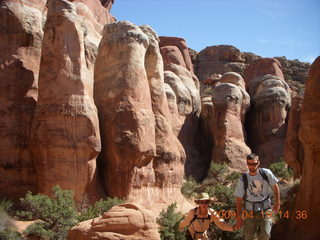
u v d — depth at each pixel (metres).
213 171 26.86
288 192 17.70
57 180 15.96
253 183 5.96
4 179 16.53
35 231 12.20
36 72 18.72
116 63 19.61
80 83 17.06
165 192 20.55
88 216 13.44
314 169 13.11
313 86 13.45
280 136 32.91
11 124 17.20
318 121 12.90
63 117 16.39
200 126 34.12
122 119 18.41
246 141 33.31
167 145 21.31
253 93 37.25
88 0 31.58
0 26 18.19
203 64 60.81
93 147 16.67
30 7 19.70
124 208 9.67
